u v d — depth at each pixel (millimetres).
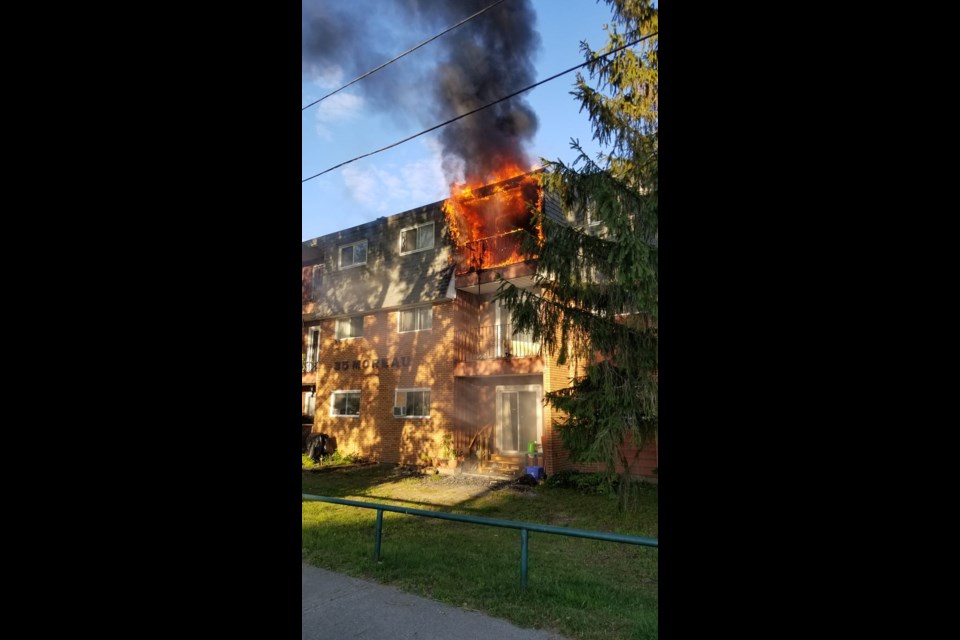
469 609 4484
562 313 8148
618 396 8000
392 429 16000
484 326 15328
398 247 16828
